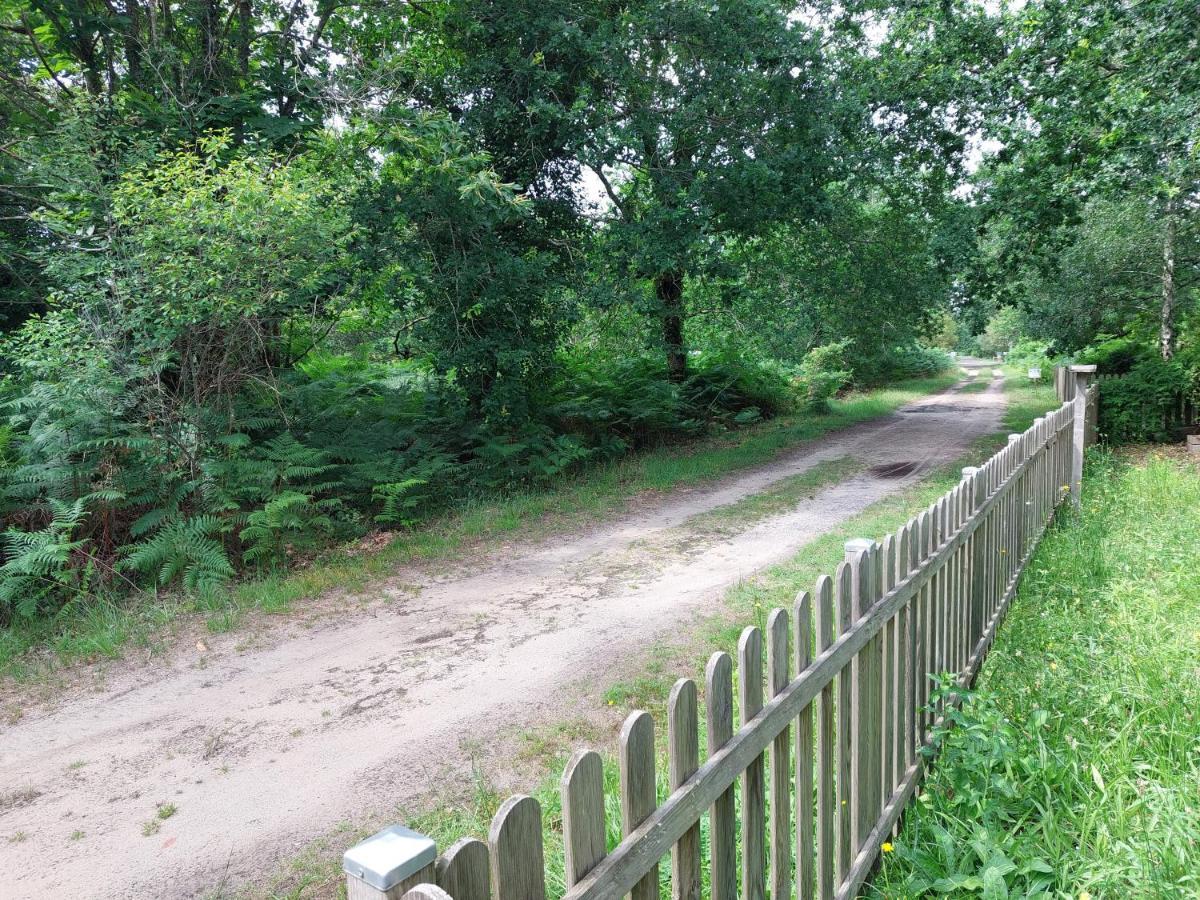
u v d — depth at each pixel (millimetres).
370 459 9727
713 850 1788
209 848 3359
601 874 1331
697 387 18469
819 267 17766
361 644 5727
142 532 7461
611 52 11516
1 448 7398
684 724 1644
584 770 1324
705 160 12648
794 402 21328
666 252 11828
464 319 11609
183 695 5000
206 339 8266
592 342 16266
